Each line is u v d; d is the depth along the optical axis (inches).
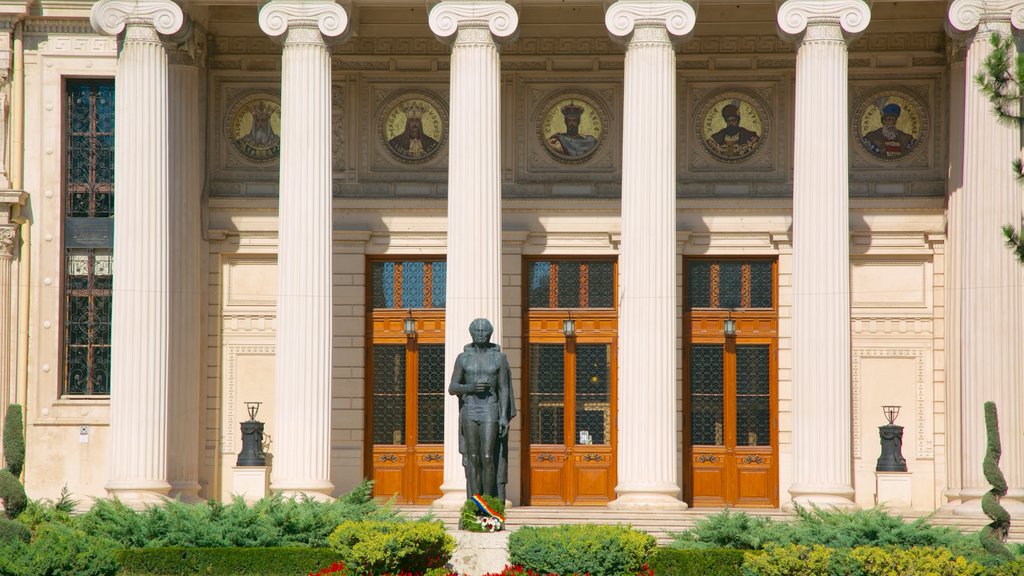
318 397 1414.9
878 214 1672.0
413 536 1074.7
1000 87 1163.9
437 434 1691.7
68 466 1621.6
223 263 1690.5
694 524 1320.1
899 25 1659.7
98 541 1084.5
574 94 1701.5
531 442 1681.8
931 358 1662.2
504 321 1675.7
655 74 1433.3
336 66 1707.7
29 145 1642.5
